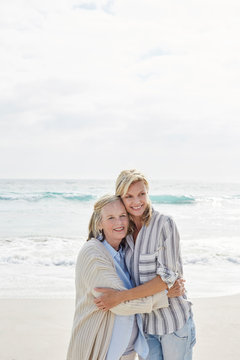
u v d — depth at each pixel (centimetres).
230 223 1811
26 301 590
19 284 692
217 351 423
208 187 6750
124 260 295
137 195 280
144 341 274
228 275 772
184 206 2939
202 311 548
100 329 262
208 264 877
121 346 262
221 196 4028
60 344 441
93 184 7175
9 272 787
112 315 264
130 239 294
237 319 517
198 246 1102
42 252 1002
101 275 262
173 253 277
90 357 263
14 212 2258
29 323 500
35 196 2973
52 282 710
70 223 1795
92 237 297
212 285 695
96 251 270
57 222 1830
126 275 286
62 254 977
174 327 277
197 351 423
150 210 285
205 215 2225
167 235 277
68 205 2689
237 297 614
